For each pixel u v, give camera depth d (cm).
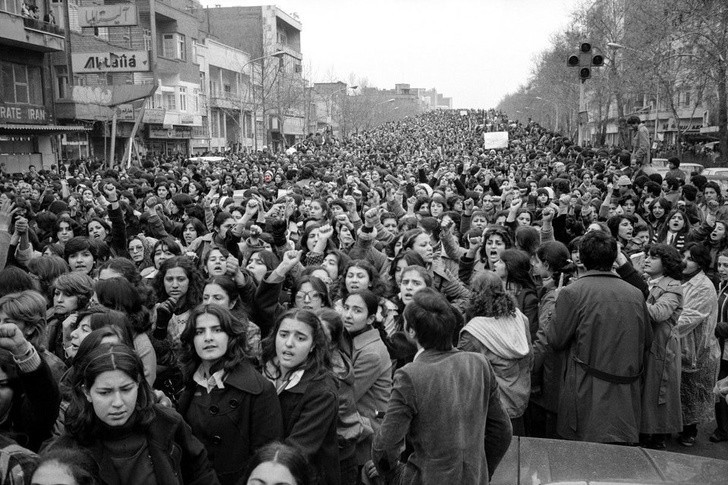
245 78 6662
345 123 9719
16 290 463
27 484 294
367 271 520
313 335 389
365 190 1436
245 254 749
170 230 1056
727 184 2075
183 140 5384
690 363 616
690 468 355
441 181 1717
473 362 352
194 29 5503
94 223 847
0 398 329
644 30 3372
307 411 377
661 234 1000
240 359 377
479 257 746
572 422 510
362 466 424
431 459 338
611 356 496
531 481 354
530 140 5038
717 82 3034
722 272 692
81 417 310
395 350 507
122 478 307
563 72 5678
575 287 512
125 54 3294
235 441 367
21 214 802
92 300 470
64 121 3581
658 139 5444
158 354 459
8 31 2944
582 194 1410
